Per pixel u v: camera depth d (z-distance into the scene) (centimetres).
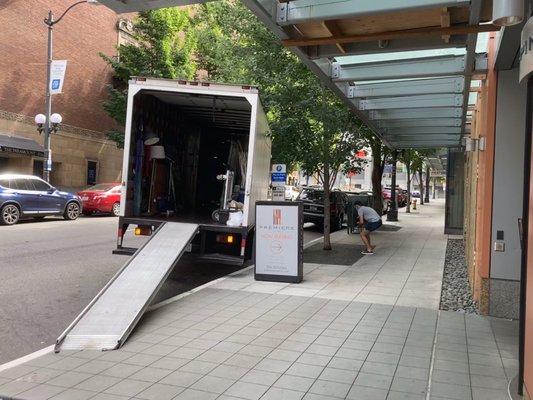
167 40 2698
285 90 1294
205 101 1095
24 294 832
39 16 2538
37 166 2628
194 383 478
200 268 1167
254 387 470
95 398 441
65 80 2725
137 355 553
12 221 1772
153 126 1093
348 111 1318
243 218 977
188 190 1340
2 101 2373
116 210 2334
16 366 516
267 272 975
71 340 581
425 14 636
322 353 565
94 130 2964
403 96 1040
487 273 743
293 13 647
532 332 408
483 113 811
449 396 455
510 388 472
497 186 741
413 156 2703
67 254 1220
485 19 645
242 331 643
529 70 417
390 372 511
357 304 795
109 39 3019
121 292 712
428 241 1677
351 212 1922
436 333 648
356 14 617
